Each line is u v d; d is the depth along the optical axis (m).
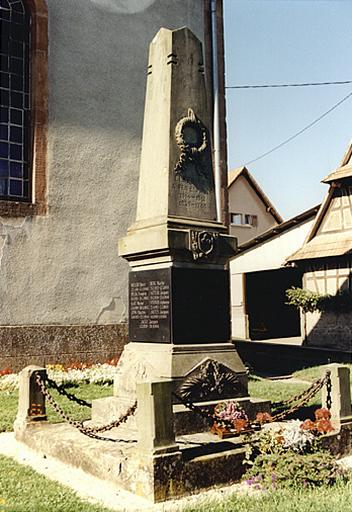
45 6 14.16
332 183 24.23
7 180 13.55
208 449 6.26
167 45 8.28
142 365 7.55
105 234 14.44
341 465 6.57
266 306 33.03
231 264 31.58
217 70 16.92
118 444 6.67
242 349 24.56
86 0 14.88
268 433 6.44
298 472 5.99
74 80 14.46
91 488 6.02
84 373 12.44
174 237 7.48
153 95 8.41
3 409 9.60
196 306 7.68
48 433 7.47
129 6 15.61
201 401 7.30
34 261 13.36
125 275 14.58
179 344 7.46
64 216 13.90
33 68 13.95
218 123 16.75
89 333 13.86
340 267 24.12
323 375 7.39
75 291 13.81
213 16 17.08
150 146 8.27
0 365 12.63
